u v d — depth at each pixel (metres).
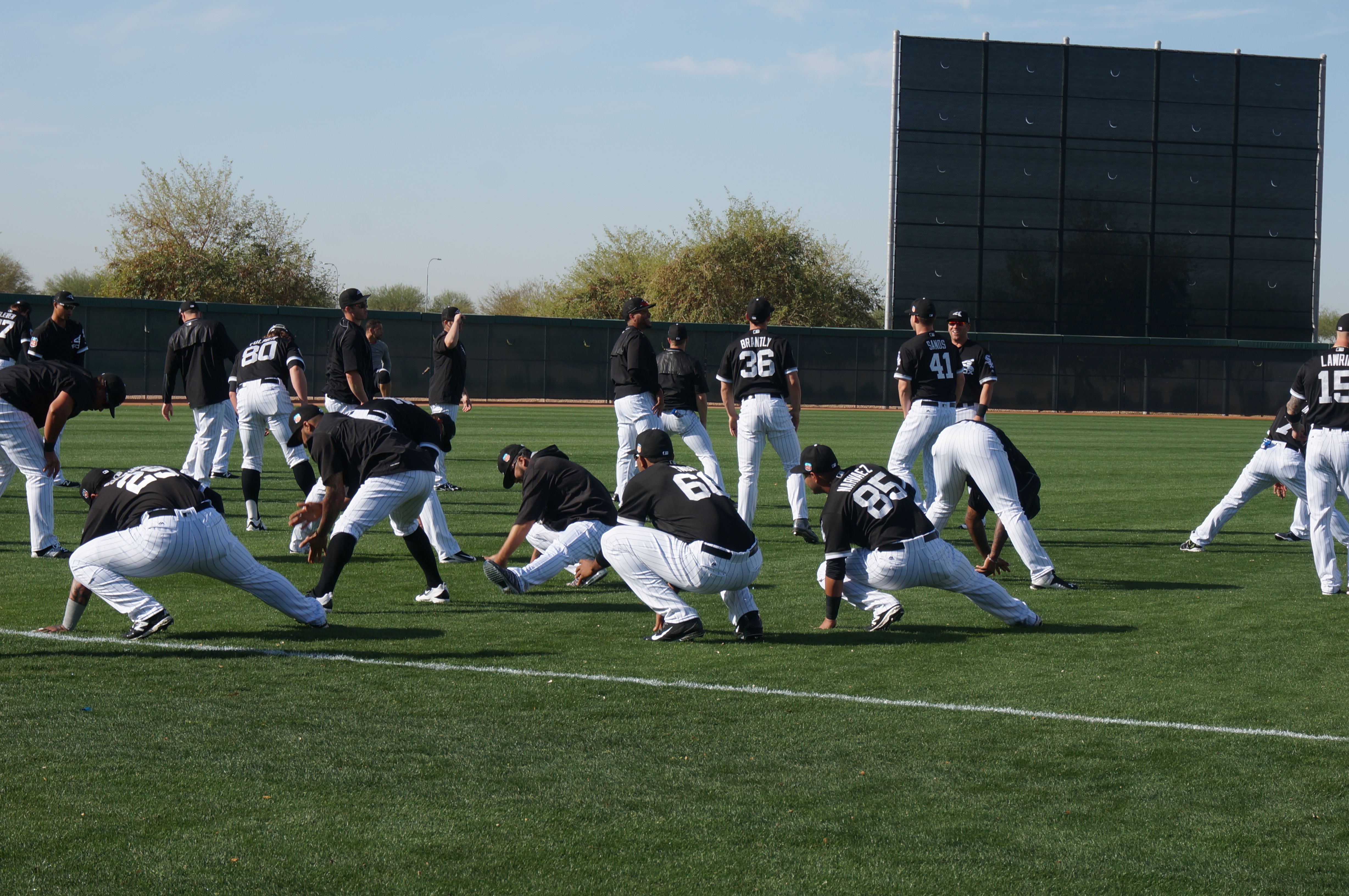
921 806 5.28
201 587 9.94
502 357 52.00
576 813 5.13
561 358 52.78
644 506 8.46
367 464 9.17
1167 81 55.62
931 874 4.59
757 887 4.46
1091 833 5.00
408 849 4.73
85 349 17.11
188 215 66.38
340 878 4.47
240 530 13.13
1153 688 7.25
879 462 24.70
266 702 6.66
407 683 7.12
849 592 8.94
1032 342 55.28
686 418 13.72
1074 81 55.19
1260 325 56.69
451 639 8.30
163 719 6.31
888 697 7.00
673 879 4.52
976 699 6.97
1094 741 6.20
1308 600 10.20
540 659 7.80
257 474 13.22
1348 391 10.16
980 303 55.38
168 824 4.93
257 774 5.52
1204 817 5.19
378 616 9.02
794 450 13.58
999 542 10.82
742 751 6.00
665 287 73.94
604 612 9.33
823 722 6.48
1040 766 5.82
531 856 4.69
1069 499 18.45
